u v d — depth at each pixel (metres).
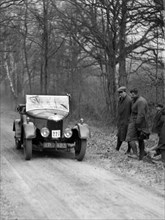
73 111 24.72
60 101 12.28
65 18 20.53
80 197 6.94
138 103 10.29
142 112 10.17
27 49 34.50
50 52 29.44
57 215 5.98
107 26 18.92
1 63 38.47
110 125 19.72
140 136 10.29
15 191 7.39
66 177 8.55
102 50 20.50
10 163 10.31
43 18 26.19
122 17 18.11
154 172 8.86
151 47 18.55
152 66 18.45
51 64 31.25
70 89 27.23
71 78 27.09
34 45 34.59
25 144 10.68
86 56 25.08
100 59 20.41
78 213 6.06
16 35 31.12
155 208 6.30
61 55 29.00
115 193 7.19
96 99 24.22
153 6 16.83
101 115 22.00
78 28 19.78
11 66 42.75
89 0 18.61
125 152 11.97
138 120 10.20
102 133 17.47
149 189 7.46
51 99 12.28
